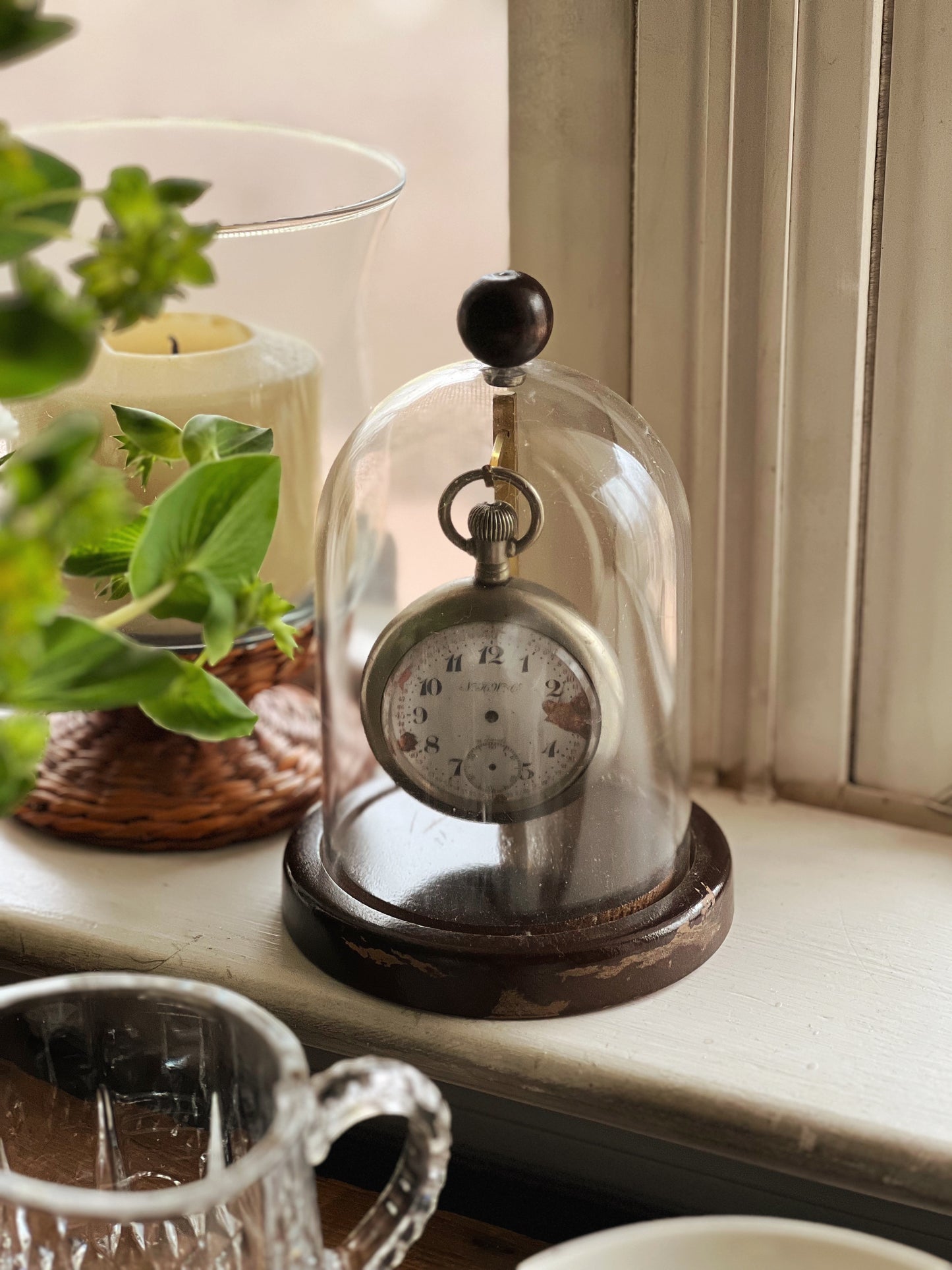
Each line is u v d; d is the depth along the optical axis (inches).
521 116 23.2
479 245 25.3
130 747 23.7
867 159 22.0
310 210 24.9
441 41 24.8
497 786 21.3
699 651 24.2
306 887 21.7
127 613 17.9
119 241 16.6
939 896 22.7
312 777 23.9
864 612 23.5
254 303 22.8
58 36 16.1
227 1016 18.6
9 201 16.6
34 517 16.1
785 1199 21.0
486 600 21.0
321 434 23.2
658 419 23.6
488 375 21.9
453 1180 21.9
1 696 17.1
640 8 22.3
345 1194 21.7
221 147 25.0
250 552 18.3
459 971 20.8
